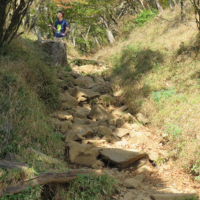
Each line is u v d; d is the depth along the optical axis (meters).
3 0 4.85
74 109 6.01
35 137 4.10
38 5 9.70
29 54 6.43
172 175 4.02
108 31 14.84
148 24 12.11
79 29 23.98
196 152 4.06
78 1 12.50
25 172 2.84
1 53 5.40
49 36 13.93
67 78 7.45
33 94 5.10
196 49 7.02
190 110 5.17
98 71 8.88
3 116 3.98
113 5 15.03
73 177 3.21
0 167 2.81
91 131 5.05
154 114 5.84
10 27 5.29
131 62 8.53
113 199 3.25
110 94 7.38
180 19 10.02
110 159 4.22
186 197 3.23
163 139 4.97
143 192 3.49
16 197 2.58
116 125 5.77
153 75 7.26
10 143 3.61
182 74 6.77
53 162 3.57
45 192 3.02
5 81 4.65
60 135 4.62
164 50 8.29
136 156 4.27
